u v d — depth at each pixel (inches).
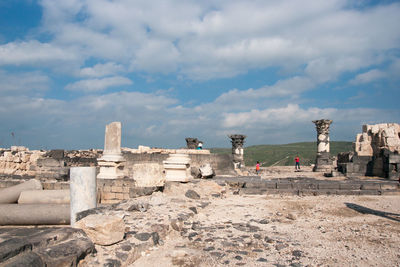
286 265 218.2
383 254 239.1
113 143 621.6
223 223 343.6
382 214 393.4
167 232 283.0
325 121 1208.8
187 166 581.9
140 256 232.1
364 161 907.4
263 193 585.0
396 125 932.0
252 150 3294.8
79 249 195.0
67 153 1040.8
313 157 2566.4
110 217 240.4
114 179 550.3
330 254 240.5
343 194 570.9
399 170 799.1
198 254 238.5
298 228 323.6
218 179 728.3
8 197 437.7
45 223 396.5
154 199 404.8
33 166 909.2
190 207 387.5
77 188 345.7
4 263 158.7
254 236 289.3
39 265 167.2
